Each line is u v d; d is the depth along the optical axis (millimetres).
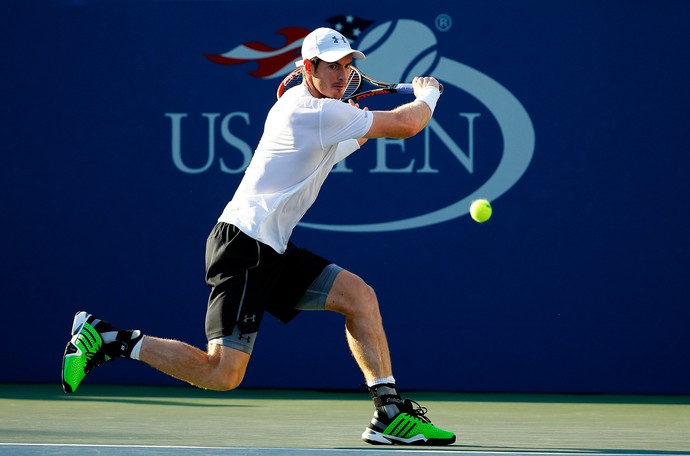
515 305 24750
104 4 25219
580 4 24719
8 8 25297
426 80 14641
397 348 24859
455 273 24828
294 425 17594
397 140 24922
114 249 25219
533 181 24750
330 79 14016
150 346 13719
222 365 13680
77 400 21703
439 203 24844
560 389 24672
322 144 13695
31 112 25328
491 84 24828
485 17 24844
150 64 25234
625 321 24641
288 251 14422
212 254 13914
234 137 25141
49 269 25250
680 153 24578
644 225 24641
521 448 14375
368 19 24953
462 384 24812
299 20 25078
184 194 25172
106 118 25281
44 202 25328
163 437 15453
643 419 19422
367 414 19703
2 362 25344
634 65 24672
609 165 24672
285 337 24969
